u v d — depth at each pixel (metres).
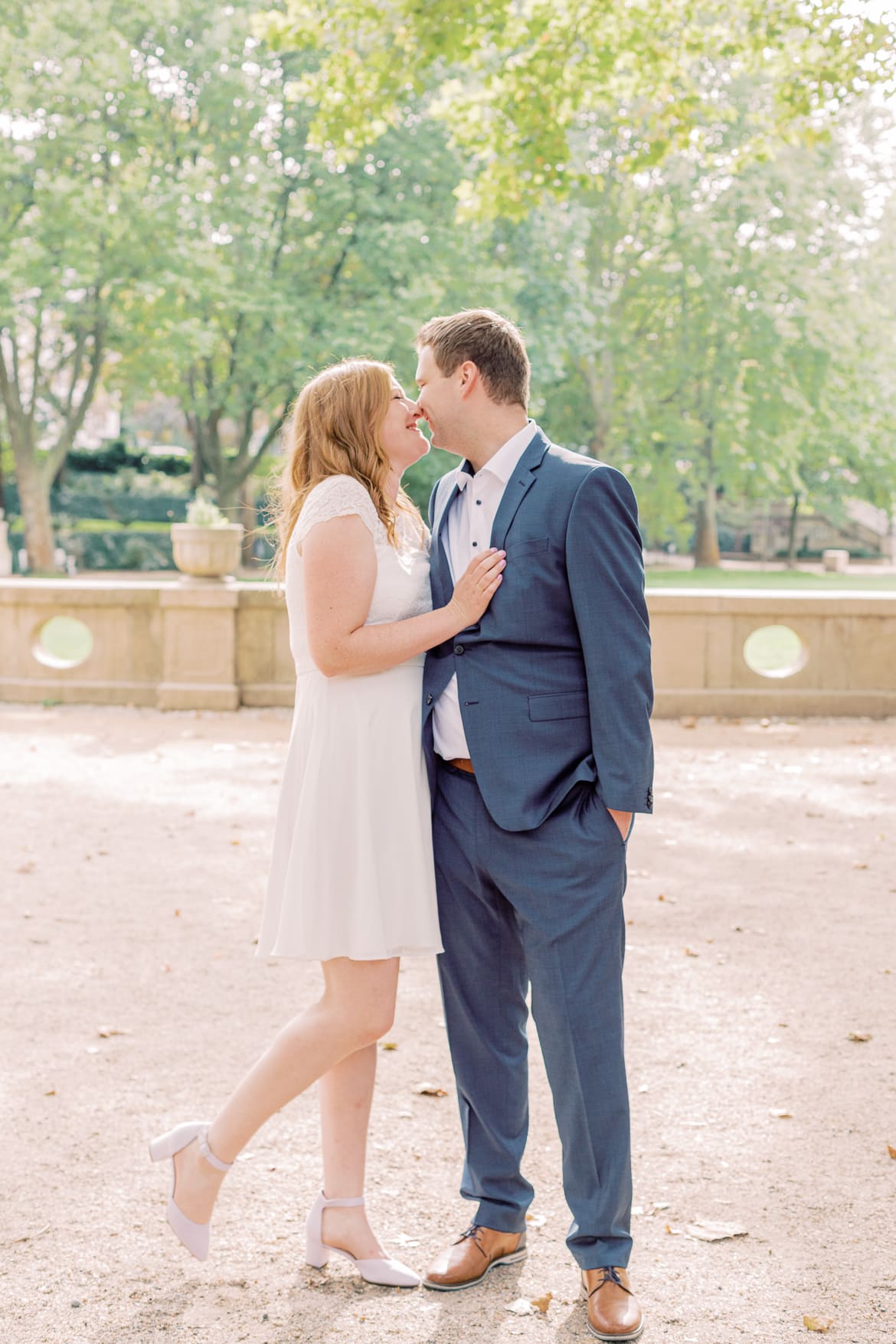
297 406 2.59
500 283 25.53
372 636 2.41
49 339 31.67
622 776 2.37
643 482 34.75
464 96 11.24
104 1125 3.26
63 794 7.60
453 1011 2.62
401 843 2.47
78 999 4.21
